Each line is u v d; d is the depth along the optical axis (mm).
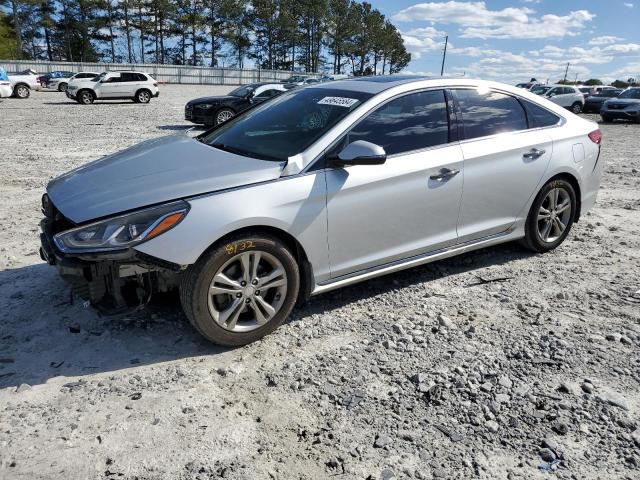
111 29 76125
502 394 2990
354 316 3906
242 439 2635
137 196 3234
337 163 3604
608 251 5312
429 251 4262
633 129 20156
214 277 3248
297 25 81812
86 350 3400
